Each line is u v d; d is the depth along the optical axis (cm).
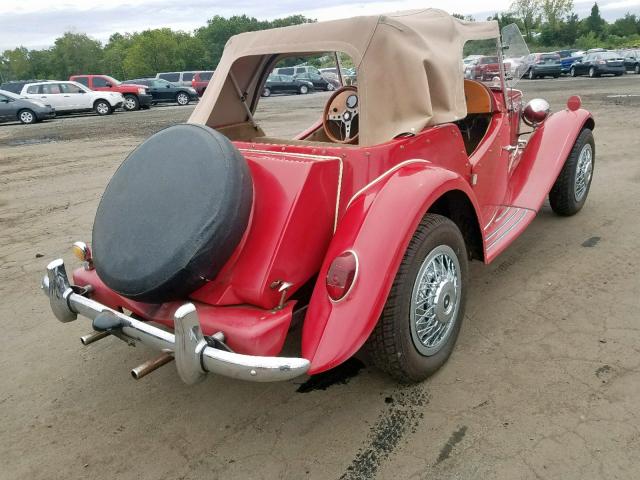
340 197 257
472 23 374
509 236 354
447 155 318
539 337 314
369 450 241
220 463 243
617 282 372
